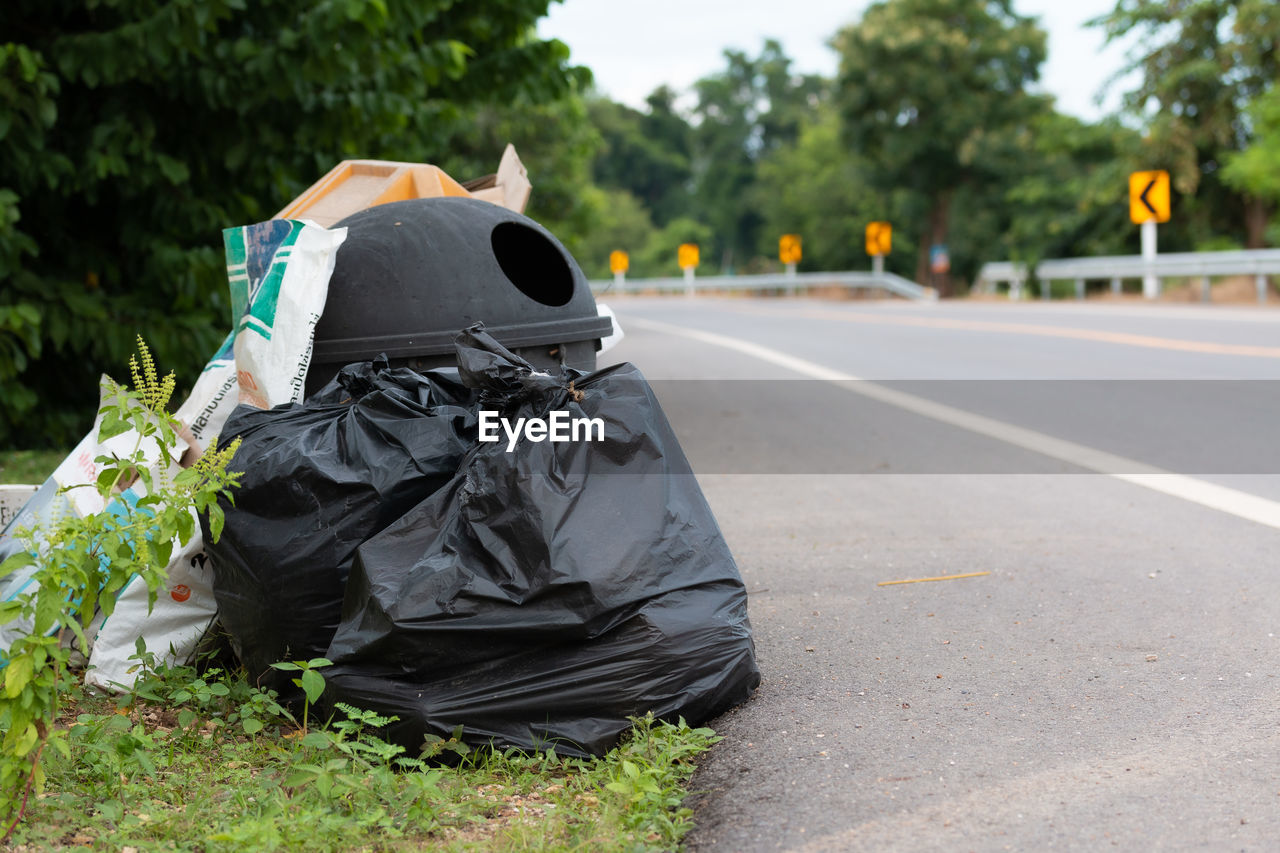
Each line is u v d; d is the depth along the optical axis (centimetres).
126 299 853
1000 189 3834
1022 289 3262
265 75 756
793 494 677
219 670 370
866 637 406
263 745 322
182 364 852
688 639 313
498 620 301
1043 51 3772
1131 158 3170
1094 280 3216
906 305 2900
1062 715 324
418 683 306
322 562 325
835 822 265
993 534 561
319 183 561
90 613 261
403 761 293
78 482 390
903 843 252
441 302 431
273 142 841
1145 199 2620
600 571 305
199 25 707
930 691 349
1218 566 484
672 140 9988
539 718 307
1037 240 3609
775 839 259
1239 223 3331
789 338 1775
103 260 876
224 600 349
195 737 322
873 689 353
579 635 305
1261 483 655
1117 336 1527
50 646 246
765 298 4184
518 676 307
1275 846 242
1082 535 551
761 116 9275
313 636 329
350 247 439
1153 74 3094
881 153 3909
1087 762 290
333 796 279
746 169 8925
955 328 1823
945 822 261
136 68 733
